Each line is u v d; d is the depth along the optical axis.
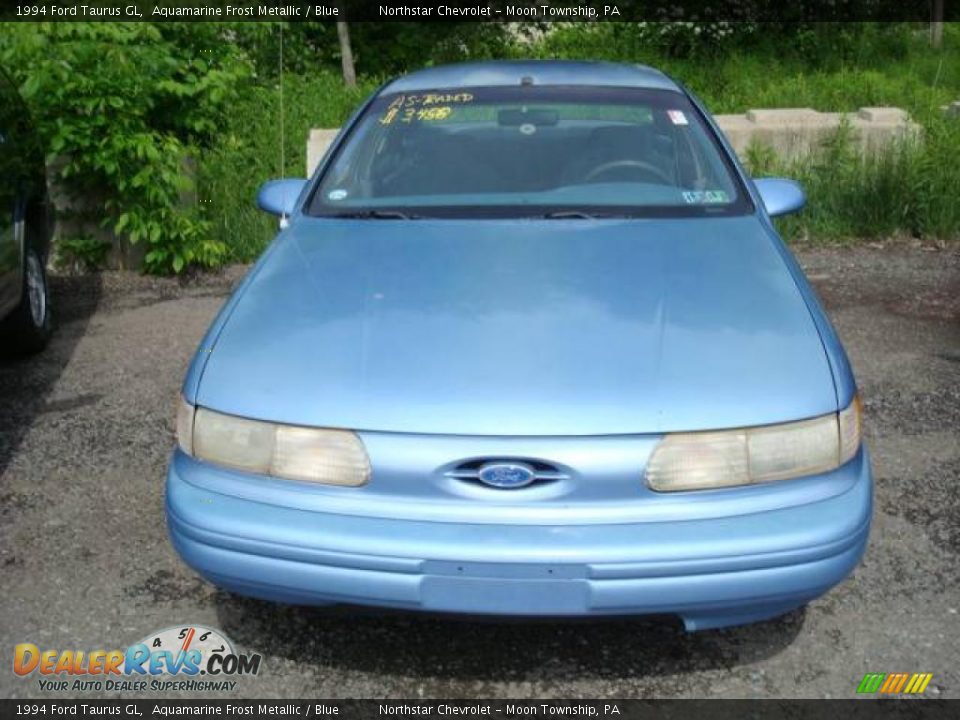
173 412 4.57
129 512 3.70
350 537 2.48
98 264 6.76
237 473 2.60
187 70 7.23
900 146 7.62
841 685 2.79
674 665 2.89
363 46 11.39
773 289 3.04
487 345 2.73
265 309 2.97
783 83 10.31
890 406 4.53
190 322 5.80
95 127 6.29
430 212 3.65
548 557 2.43
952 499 3.71
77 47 6.23
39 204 5.32
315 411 2.55
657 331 2.79
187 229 6.48
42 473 3.99
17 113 5.23
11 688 2.81
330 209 3.75
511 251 3.30
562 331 2.78
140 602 3.18
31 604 3.16
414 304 2.95
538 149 3.92
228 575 2.59
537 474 2.46
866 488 2.62
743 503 2.49
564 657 2.93
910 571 3.28
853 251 7.03
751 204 3.73
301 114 8.65
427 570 2.47
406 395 2.55
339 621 3.10
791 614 3.09
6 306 4.60
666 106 4.14
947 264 6.69
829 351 2.74
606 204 3.66
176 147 6.50
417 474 2.47
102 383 4.92
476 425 2.47
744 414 2.51
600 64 4.58
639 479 2.46
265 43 9.52
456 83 4.33
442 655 2.95
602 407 2.50
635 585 2.45
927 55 12.38
